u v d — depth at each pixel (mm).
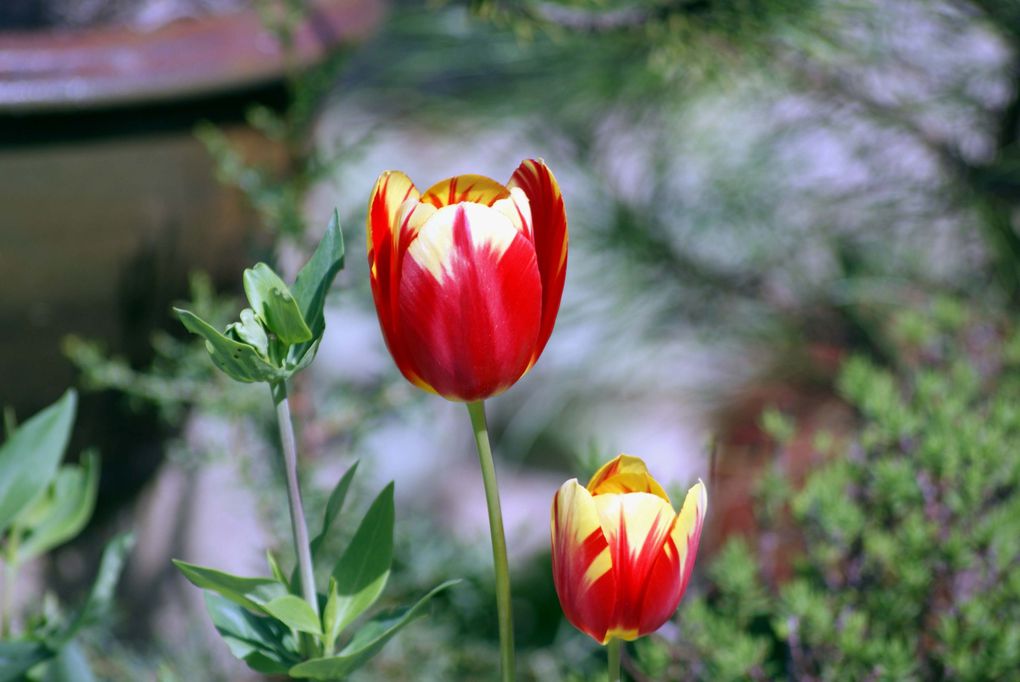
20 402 1438
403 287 995
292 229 1452
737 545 1231
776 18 1341
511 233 991
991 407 1312
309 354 1033
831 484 1246
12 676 1143
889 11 1565
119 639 1729
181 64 1339
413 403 1621
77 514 1205
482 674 1574
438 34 1817
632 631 1014
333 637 1073
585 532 996
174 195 1402
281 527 1495
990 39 1778
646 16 1329
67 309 1393
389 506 1078
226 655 1740
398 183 1011
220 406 1476
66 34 1331
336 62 1514
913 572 1202
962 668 1167
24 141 1312
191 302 1499
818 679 1190
